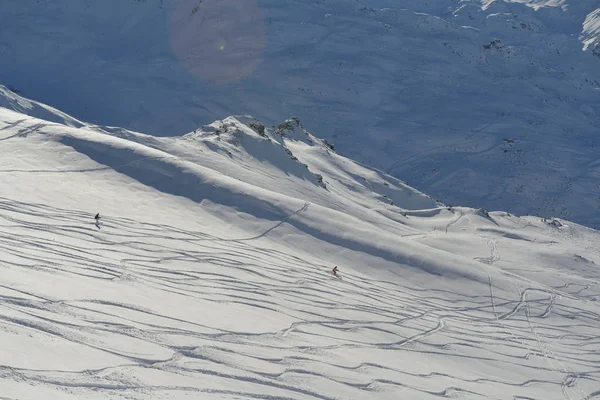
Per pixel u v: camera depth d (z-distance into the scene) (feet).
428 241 198.29
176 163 149.07
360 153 502.79
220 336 62.23
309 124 537.65
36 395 36.04
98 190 128.98
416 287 122.93
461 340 94.27
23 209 107.34
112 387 42.04
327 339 74.64
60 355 44.47
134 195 132.36
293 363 60.54
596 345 110.73
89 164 141.49
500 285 132.67
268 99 570.87
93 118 513.45
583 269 190.80
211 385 48.44
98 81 572.51
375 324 89.66
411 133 547.08
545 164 508.94
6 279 60.54
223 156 193.36
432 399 63.21
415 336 89.81
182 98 545.44
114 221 112.37
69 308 56.75
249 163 200.44
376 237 138.31
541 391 80.59
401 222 228.84
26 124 155.63
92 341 49.93
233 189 144.25
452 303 118.52
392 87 638.53
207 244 112.57
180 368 50.42
